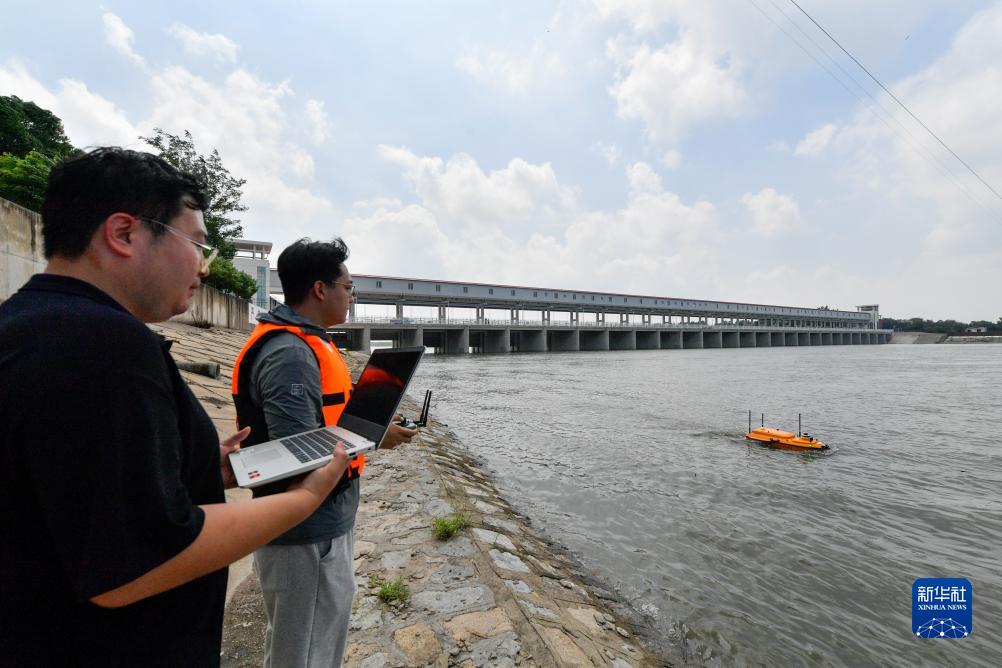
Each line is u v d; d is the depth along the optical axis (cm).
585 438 1330
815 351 8712
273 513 113
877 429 1446
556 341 8431
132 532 82
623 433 1396
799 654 432
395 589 368
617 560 598
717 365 4584
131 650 95
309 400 182
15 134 1708
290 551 179
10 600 82
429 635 319
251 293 3381
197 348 1536
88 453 78
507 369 4069
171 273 112
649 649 420
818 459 1102
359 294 6081
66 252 102
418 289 6431
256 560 189
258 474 130
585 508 786
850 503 815
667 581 550
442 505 573
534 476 967
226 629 324
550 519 736
